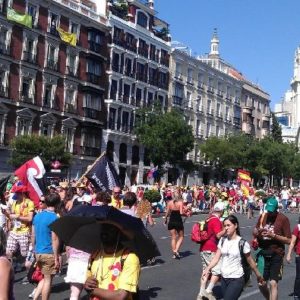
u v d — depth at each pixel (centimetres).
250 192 4316
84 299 1028
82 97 5678
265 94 9831
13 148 4556
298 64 15000
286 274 1534
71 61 5525
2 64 4734
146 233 526
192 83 7550
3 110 4753
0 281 375
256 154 7381
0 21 4697
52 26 5250
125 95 6253
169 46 7025
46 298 925
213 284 1064
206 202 4225
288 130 13638
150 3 6888
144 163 6550
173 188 3697
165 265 1552
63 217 542
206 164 7694
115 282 516
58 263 927
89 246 533
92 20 5697
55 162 4247
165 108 6184
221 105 8350
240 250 836
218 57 9081
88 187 1941
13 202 1236
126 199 1091
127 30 6241
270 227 989
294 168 8412
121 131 6159
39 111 5134
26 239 1150
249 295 1176
